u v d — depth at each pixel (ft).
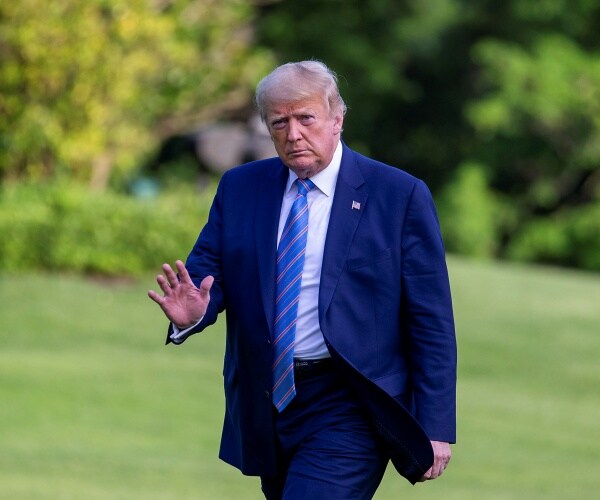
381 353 47.80
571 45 326.65
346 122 341.00
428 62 342.85
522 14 328.70
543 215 339.98
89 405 124.36
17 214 176.55
